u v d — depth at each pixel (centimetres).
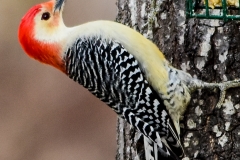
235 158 1030
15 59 1692
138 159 1140
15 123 1606
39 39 1074
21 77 1666
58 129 1599
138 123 1059
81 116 1614
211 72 1039
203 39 1041
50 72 1669
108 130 1603
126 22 1155
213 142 1043
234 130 1031
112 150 1570
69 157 1562
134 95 1049
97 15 1695
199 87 1038
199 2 1047
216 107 1038
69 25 1675
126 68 1041
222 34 1031
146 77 1047
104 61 1050
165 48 1078
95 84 1069
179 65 1063
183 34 1059
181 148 1044
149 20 1096
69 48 1073
